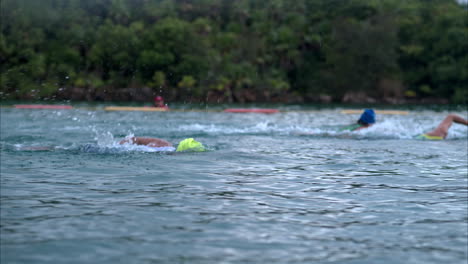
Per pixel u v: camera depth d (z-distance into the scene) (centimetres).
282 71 5431
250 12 5922
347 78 5106
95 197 435
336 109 3098
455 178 557
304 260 286
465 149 821
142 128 1179
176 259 282
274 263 280
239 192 467
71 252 291
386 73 5200
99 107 2556
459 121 1043
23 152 706
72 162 625
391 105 4178
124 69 4578
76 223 352
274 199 441
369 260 289
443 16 5191
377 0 5688
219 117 1880
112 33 4603
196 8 5741
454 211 407
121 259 280
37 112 1930
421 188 500
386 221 374
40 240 312
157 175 544
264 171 584
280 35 5512
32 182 498
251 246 309
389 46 5100
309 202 433
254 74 5081
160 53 4641
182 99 4647
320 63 5469
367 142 914
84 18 4800
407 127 1215
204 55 4853
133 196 441
